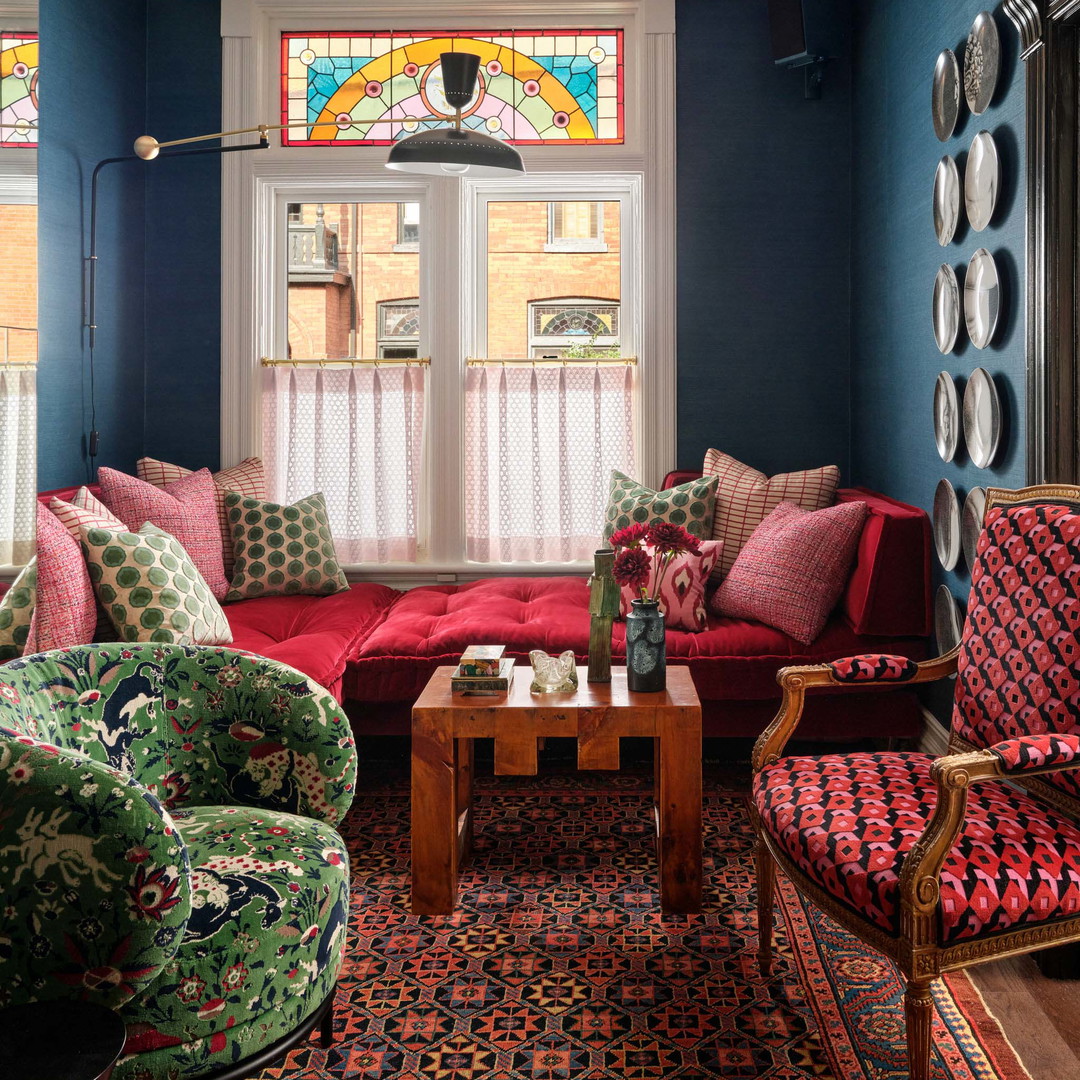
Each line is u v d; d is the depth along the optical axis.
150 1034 1.58
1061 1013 2.12
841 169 4.55
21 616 2.81
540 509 4.68
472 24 4.64
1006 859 1.75
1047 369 2.54
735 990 2.23
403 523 4.73
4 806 1.48
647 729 2.58
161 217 4.64
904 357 3.78
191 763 2.09
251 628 3.69
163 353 4.68
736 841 3.04
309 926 1.74
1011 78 2.78
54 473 3.75
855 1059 1.96
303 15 4.61
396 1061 1.99
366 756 3.85
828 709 3.45
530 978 2.29
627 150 4.59
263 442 4.73
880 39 4.05
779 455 4.63
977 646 2.20
